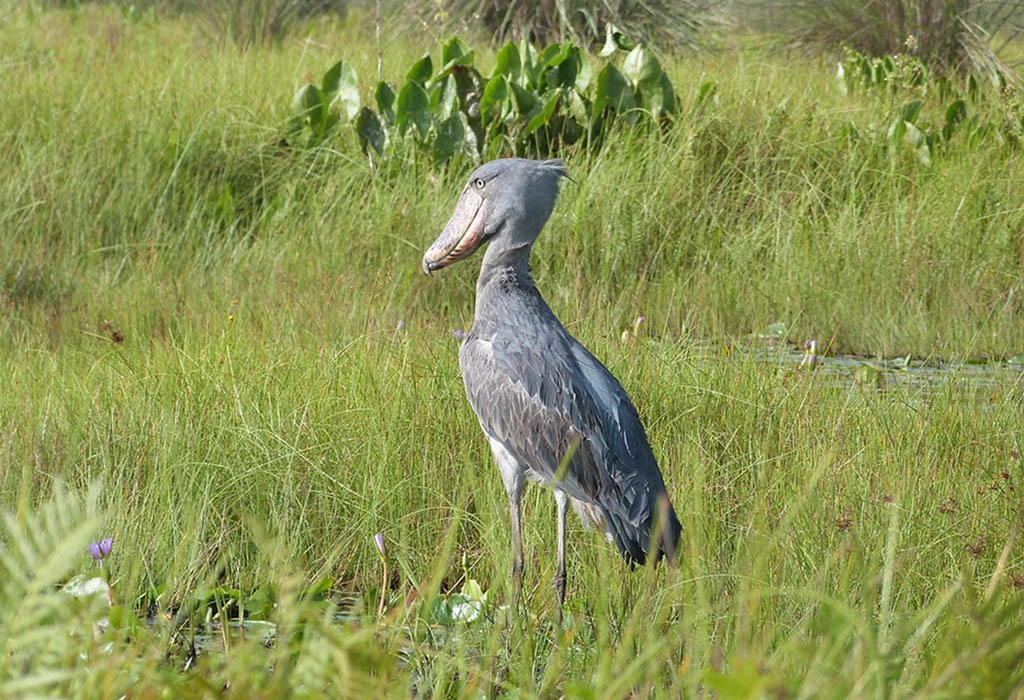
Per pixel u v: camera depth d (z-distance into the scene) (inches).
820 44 1106.1
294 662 186.5
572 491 300.0
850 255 636.7
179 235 637.9
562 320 531.5
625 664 203.6
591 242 629.9
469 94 701.3
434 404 383.6
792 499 311.6
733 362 449.4
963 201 672.4
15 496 320.5
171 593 272.1
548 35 1116.5
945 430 390.0
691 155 692.7
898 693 152.3
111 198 647.1
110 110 733.9
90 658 148.7
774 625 201.2
